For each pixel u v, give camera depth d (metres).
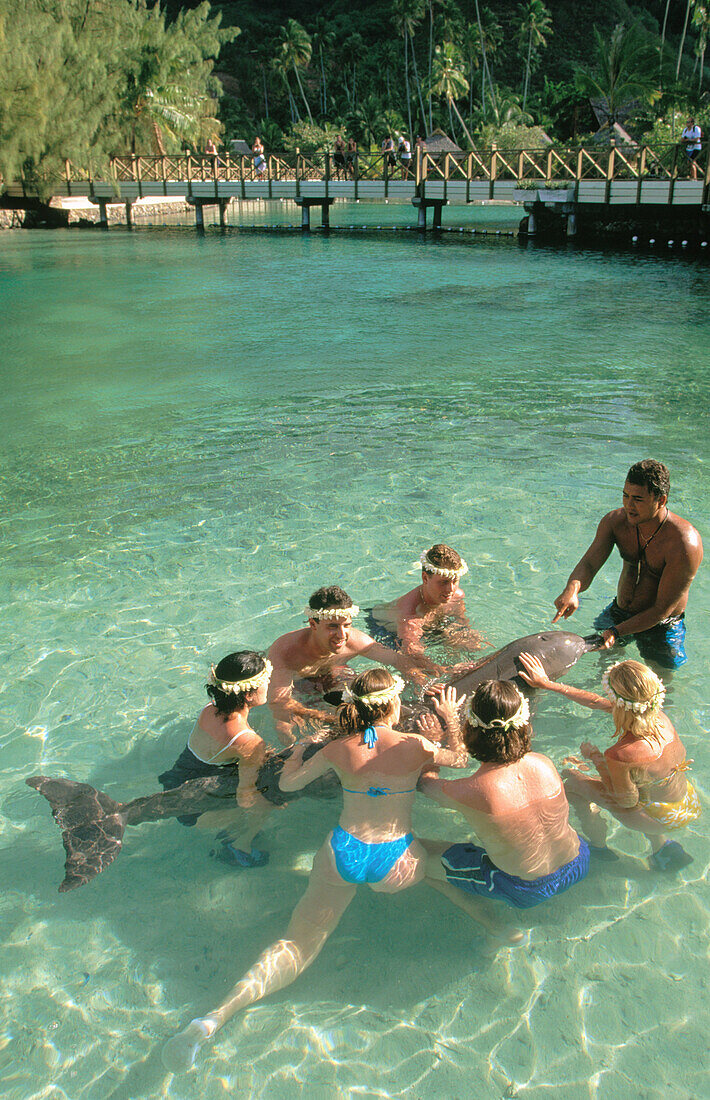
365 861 3.18
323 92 88.12
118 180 38.34
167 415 9.80
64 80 36.66
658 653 4.77
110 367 12.23
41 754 4.11
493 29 82.00
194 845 3.55
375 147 73.44
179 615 5.35
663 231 27.48
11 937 3.15
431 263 23.59
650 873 3.38
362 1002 2.89
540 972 2.98
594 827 3.59
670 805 3.59
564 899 3.27
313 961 3.03
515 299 17.39
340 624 4.20
